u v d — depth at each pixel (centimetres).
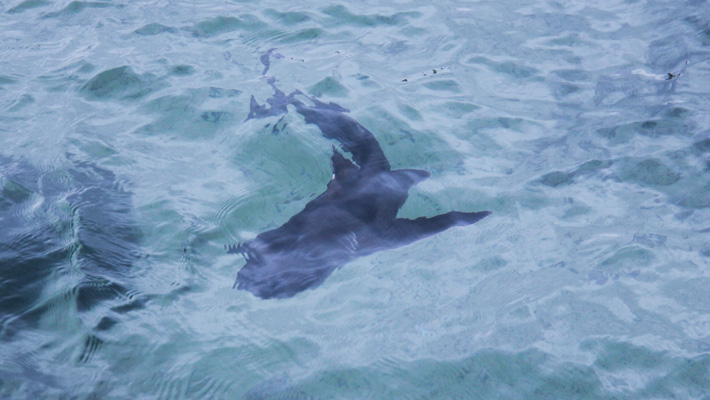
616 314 321
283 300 333
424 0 696
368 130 479
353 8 672
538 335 310
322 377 290
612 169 437
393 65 573
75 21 634
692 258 354
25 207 378
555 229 385
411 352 303
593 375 288
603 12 665
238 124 484
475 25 645
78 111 498
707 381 282
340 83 538
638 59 577
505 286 343
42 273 329
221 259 363
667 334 307
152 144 463
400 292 339
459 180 432
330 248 366
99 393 276
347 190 413
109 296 325
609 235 377
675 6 659
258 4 677
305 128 477
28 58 568
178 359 298
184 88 529
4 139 457
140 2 673
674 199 405
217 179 429
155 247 368
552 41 614
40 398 267
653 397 277
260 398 280
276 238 376
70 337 300
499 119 500
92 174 425
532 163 450
